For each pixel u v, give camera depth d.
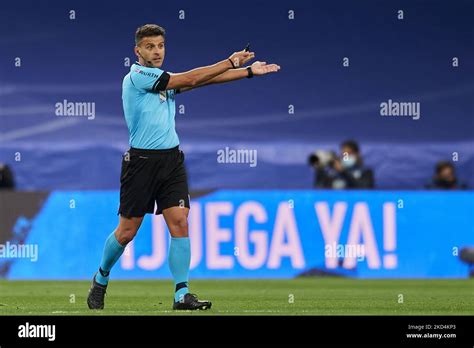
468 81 77.38
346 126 77.00
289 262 59.72
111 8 76.38
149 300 40.66
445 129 77.31
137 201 33.66
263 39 77.06
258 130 76.19
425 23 77.25
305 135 76.62
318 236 60.03
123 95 33.97
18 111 75.19
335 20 77.06
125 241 34.28
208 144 74.06
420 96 77.25
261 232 59.50
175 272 33.94
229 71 34.88
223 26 77.31
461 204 61.28
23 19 75.50
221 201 59.25
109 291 47.31
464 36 77.31
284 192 59.84
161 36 33.69
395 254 60.69
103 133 75.75
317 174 69.94
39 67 75.81
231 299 41.00
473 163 72.25
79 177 70.62
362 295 43.88
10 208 59.94
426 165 71.62
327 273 59.94
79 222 60.06
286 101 76.44
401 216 60.84
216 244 59.09
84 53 76.00
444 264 61.06
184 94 75.19
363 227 60.41
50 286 51.94
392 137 77.19
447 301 39.72
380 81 77.12
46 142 75.00
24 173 70.62
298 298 41.62
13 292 46.50
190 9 77.12
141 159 33.44
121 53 76.31
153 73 33.16
